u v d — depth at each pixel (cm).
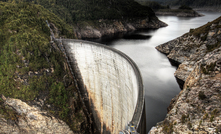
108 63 5238
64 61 6038
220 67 3192
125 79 4388
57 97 5291
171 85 6725
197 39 7775
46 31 6384
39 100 5075
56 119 5125
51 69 5481
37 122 5172
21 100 5009
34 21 6222
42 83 5200
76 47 6078
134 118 2414
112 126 5444
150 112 5062
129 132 2275
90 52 5775
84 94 6359
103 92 5766
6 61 5156
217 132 2111
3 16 5706
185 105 3041
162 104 5466
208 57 3834
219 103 2566
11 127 5122
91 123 6019
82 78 6312
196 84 3372
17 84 5094
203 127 2303
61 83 5494
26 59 5141
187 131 2444
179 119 2822
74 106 5528
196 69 4003
